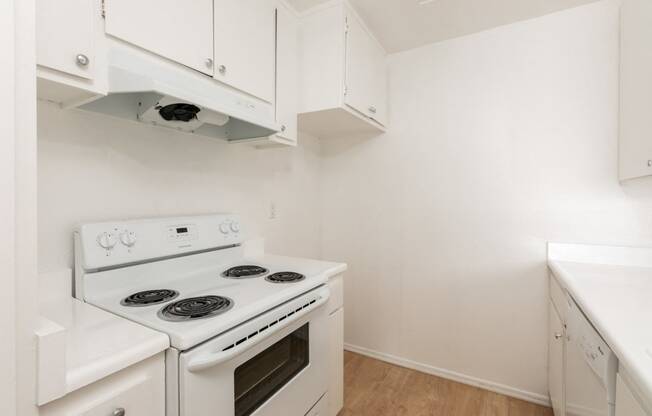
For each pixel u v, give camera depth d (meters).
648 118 1.24
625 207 1.55
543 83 1.72
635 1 1.36
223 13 1.19
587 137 1.62
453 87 1.96
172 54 1.00
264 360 1.02
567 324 1.24
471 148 1.91
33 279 0.49
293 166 2.15
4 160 0.45
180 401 0.74
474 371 1.93
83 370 0.58
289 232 2.12
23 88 0.47
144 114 1.11
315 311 1.25
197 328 0.78
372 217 2.24
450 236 1.99
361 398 1.79
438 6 1.64
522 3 1.61
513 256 1.81
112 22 0.85
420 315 2.09
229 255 1.52
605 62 1.58
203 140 1.51
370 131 2.22
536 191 1.74
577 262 1.60
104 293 1.03
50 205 0.99
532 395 1.76
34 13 0.48
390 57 2.17
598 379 0.87
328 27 1.62
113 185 1.15
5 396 0.46
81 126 1.06
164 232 1.23
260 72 1.39
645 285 1.16
